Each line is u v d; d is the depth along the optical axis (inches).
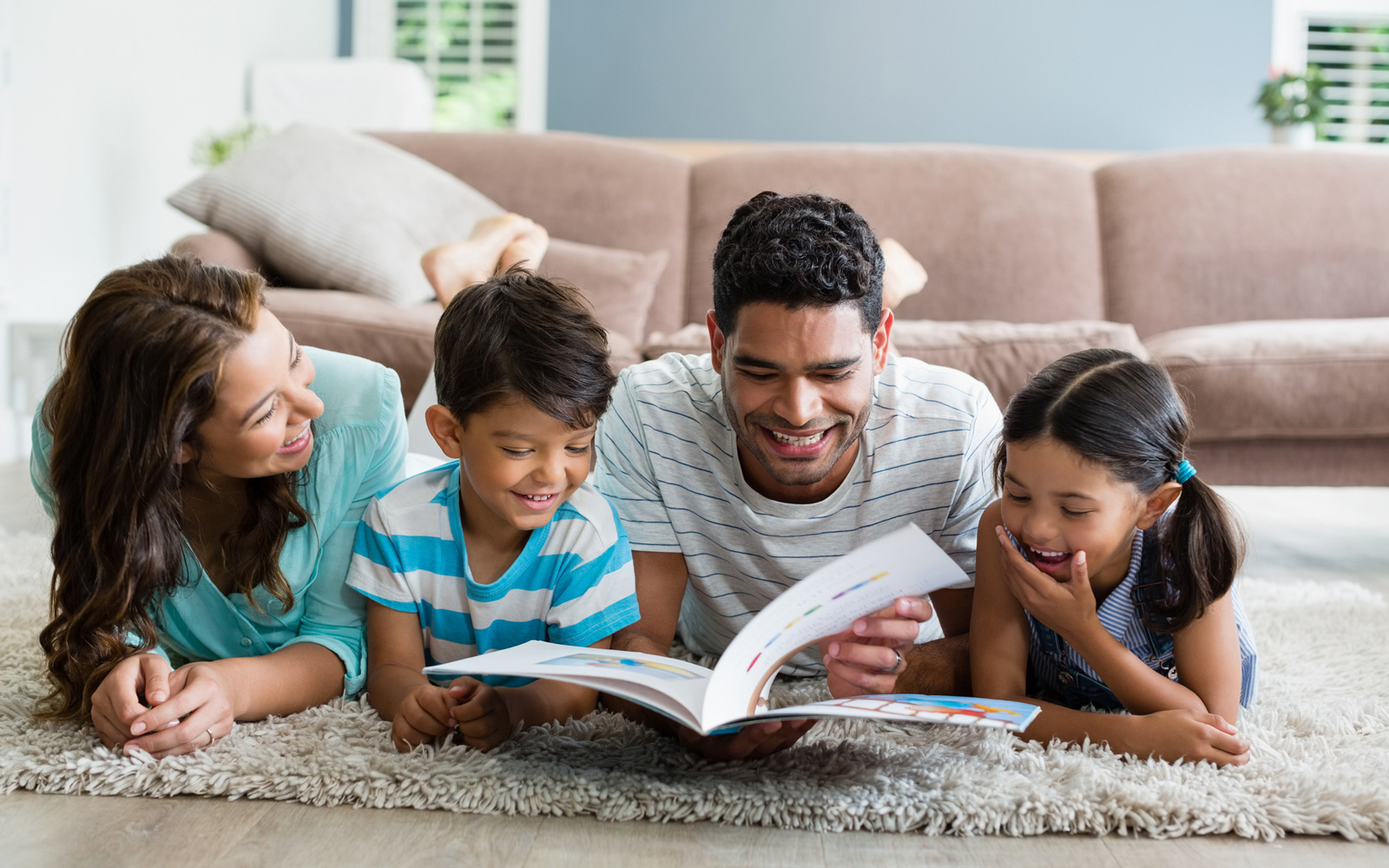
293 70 173.8
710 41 203.9
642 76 205.6
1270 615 62.9
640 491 49.1
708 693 34.4
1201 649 42.6
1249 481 83.3
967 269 104.0
